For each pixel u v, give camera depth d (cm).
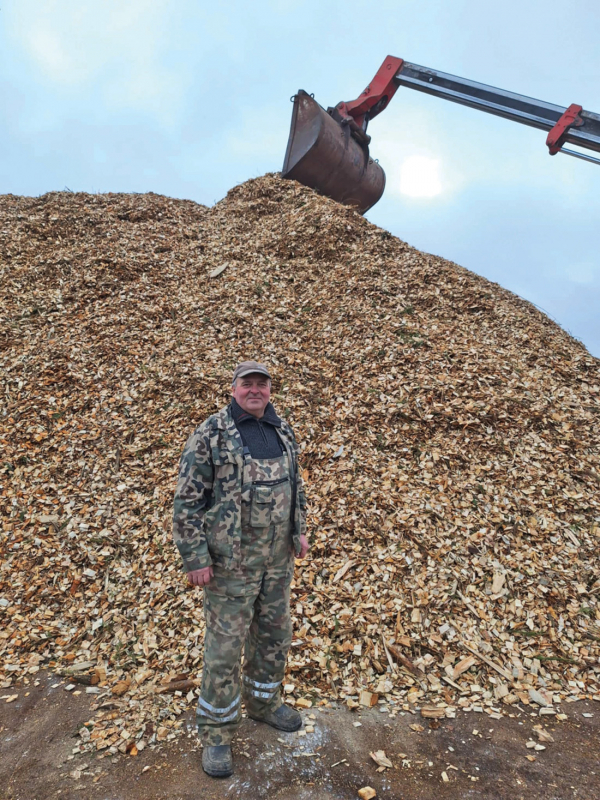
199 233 862
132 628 312
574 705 261
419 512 386
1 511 403
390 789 206
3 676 279
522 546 361
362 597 326
